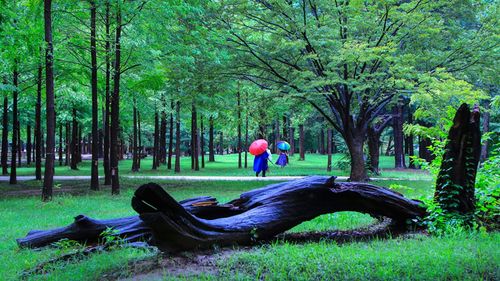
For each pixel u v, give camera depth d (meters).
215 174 28.62
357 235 7.62
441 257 5.38
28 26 13.28
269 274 4.87
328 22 18.89
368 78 19.08
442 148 8.91
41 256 6.33
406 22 18.27
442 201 7.82
